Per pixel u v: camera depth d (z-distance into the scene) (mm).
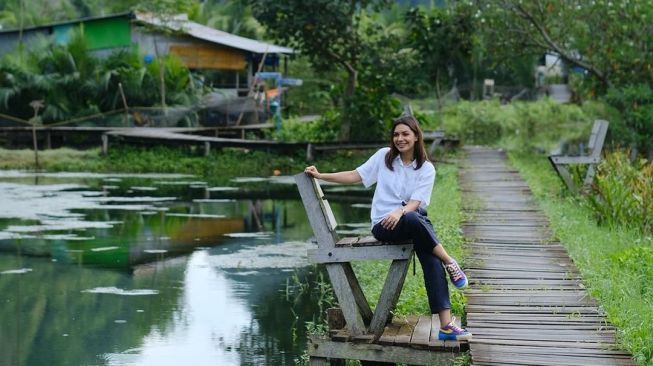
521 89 45750
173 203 18172
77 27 30766
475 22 23484
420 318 7754
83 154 24953
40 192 19359
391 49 25094
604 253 10695
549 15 22359
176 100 29172
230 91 32031
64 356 8422
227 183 21719
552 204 14711
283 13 24094
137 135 24609
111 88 28625
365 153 24719
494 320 7859
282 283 11344
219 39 32156
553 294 8711
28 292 10797
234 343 8852
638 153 21141
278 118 29219
